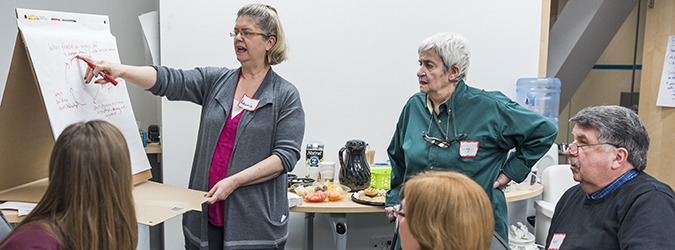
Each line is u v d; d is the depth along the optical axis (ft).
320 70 9.09
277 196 5.48
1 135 4.27
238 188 5.14
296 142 5.31
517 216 10.44
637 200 3.74
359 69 9.34
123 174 2.90
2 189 4.45
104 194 2.77
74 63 4.47
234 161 5.12
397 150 6.15
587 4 12.63
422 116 5.60
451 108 5.27
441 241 2.61
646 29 10.85
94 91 4.68
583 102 16.84
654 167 10.79
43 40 4.22
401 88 9.65
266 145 5.26
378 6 9.29
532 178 9.21
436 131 5.42
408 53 9.59
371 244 9.76
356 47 9.26
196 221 5.39
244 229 5.21
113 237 2.84
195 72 5.48
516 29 10.17
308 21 8.90
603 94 16.65
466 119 5.27
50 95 4.13
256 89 5.30
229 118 5.24
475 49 9.97
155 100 10.43
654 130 10.77
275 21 5.20
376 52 9.39
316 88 9.12
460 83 5.26
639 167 3.97
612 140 3.93
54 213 2.75
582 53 13.30
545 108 10.53
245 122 5.13
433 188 2.71
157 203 4.35
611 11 12.35
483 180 5.28
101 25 5.06
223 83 5.41
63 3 9.31
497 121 5.20
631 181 3.95
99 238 2.80
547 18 10.30
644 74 10.98
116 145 2.87
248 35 5.06
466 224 2.60
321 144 8.72
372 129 9.58
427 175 2.96
